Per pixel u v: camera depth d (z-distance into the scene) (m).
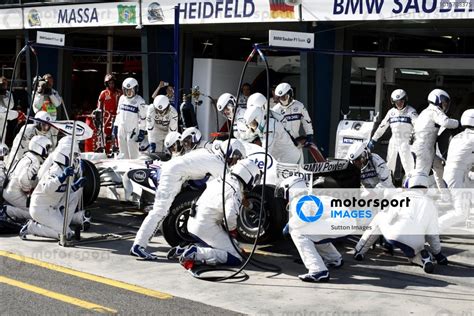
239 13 16.17
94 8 19.34
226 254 9.14
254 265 9.34
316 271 8.61
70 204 10.81
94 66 24.44
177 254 9.45
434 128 12.82
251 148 10.65
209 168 9.66
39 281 8.38
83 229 11.31
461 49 18.59
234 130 11.76
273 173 10.38
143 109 15.89
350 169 9.59
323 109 16.44
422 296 8.08
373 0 14.05
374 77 17.67
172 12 17.61
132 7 18.44
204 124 19.48
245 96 18.48
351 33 16.77
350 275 8.96
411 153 13.45
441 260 9.45
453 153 11.13
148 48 18.83
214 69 19.44
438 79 17.48
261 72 20.28
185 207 10.06
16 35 24.50
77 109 23.34
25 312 7.20
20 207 11.14
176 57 15.38
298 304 7.71
